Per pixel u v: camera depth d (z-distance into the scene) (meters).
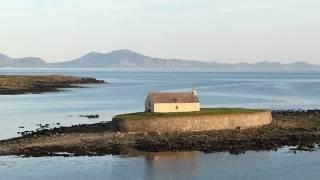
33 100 164.88
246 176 61.06
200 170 63.75
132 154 71.50
